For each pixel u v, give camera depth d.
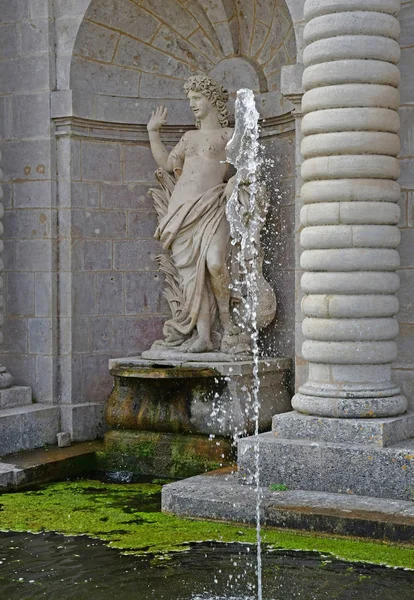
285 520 10.49
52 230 15.15
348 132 11.62
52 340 15.16
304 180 12.12
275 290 14.98
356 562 9.45
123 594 8.79
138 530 10.78
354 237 11.59
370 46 11.61
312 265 11.79
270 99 15.05
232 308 14.88
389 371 11.92
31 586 9.04
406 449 10.97
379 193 11.63
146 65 15.90
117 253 15.73
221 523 10.95
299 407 11.88
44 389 15.23
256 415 12.93
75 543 10.32
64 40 15.11
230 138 15.12
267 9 14.95
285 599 8.57
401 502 10.70
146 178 15.95
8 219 15.41
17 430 14.32
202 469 13.55
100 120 15.43
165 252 16.00
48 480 13.54
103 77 15.55
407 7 12.20
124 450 14.17
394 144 11.78
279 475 11.56
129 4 15.37
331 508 10.49
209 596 8.70
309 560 9.55
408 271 12.26
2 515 11.55
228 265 14.75
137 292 15.91
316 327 11.77
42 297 15.20
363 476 11.09
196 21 15.76
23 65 15.27
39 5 15.10
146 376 13.73
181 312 15.09
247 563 9.52
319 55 11.72
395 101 11.81
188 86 15.09
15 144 15.34
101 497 12.52
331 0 11.66
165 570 9.38
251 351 14.65
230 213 14.52
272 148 15.09
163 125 15.88
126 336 15.81
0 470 12.95
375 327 11.67
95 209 15.49
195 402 13.84
